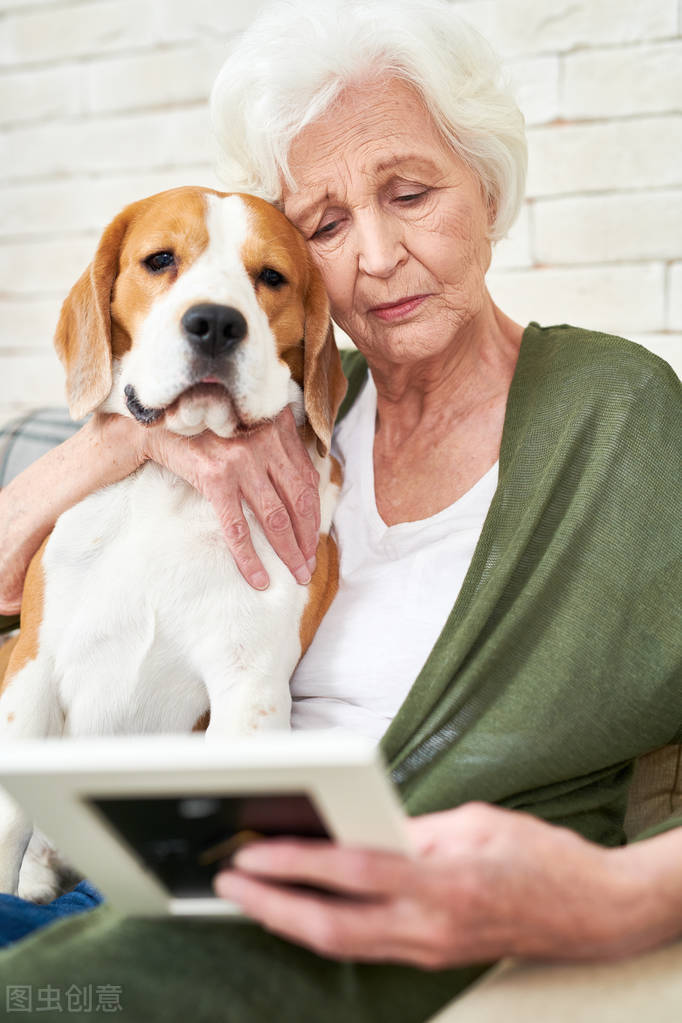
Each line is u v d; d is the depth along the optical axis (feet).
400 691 4.73
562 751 4.11
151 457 5.07
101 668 4.92
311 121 4.99
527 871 3.01
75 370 5.23
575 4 7.29
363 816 2.68
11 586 5.36
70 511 5.10
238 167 5.61
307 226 5.25
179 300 4.81
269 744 2.54
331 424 5.37
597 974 3.16
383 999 3.37
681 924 3.28
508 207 5.41
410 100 4.95
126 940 3.29
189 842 2.95
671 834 3.43
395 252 4.93
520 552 4.43
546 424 4.72
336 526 5.43
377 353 5.30
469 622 4.35
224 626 4.89
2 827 4.52
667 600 4.28
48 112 9.00
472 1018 3.00
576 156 7.43
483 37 5.24
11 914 3.97
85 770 2.62
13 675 4.93
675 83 7.16
